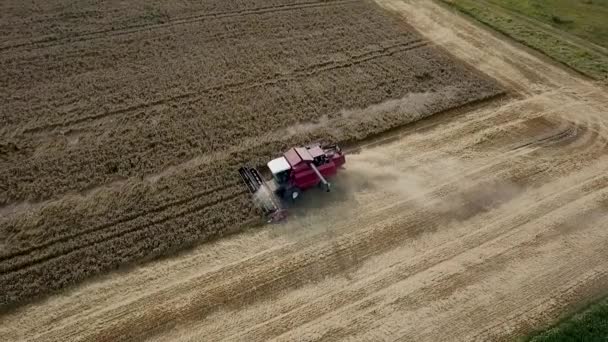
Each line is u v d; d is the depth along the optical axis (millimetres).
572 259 21547
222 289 19734
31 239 20875
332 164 23703
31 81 29078
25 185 23125
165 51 32188
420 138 27484
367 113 28625
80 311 18734
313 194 23844
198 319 18734
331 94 29719
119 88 29078
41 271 19750
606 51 35344
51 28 33469
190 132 26547
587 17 39469
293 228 22234
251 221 22234
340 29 35781
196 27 34688
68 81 29297
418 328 18781
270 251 21250
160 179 23859
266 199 22688
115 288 19531
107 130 26344
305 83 30422
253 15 36469
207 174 24297
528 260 21422
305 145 26047
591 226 23062
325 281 20281
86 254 20469
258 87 29844
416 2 40219
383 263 21062
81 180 23609
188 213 22422
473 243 22062
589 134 28312
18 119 26594
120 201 22703
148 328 18344
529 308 19594
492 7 40188
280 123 27422
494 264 21188
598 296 20156
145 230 21516
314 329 18609
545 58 34438
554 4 41219
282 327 18625
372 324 18859
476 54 34469
